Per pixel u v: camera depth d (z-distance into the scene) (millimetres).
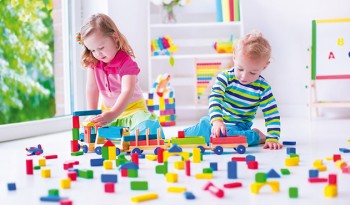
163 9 3559
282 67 3604
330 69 3402
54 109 4250
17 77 4152
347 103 3264
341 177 1308
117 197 1128
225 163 1558
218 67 3490
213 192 1121
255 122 3125
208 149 1846
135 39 3625
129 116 2199
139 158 1688
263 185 1146
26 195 1184
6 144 2312
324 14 3545
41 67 4242
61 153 1898
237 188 1192
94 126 1930
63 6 3209
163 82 3162
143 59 3648
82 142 2107
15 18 4105
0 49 4016
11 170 1548
